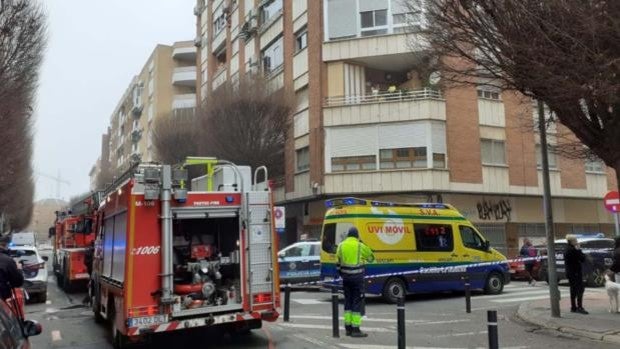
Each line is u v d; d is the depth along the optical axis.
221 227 9.33
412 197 25.25
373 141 25.62
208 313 8.65
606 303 13.13
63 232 22.03
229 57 38.84
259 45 33.88
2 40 14.02
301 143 28.30
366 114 25.86
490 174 26.47
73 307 15.27
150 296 8.27
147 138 58.31
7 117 16.33
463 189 25.52
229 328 9.86
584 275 17.98
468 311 12.91
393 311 13.28
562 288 18.03
